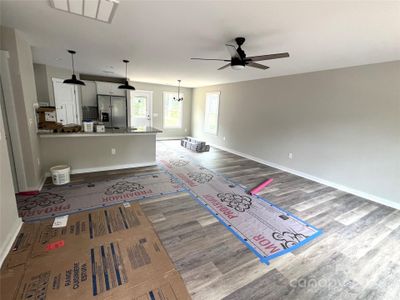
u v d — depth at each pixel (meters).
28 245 2.09
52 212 2.72
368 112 3.59
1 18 2.43
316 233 2.56
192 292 1.66
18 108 3.01
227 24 2.32
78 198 3.15
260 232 2.53
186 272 1.86
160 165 5.11
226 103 7.06
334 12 1.93
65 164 4.11
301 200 3.49
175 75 5.98
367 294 1.73
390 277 1.92
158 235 2.36
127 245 2.16
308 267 2.00
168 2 1.92
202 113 8.50
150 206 3.03
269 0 1.79
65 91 6.09
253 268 1.95
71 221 2.54
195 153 6.60
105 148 4.46
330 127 4.17
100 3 1.99
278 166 5.34
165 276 1.80
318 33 2.43
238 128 6.59
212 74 5.44
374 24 2.12
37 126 3.73
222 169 5.05
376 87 3.46
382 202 3.49
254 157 6.05
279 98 5.19
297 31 2.42
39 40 3.19
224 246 2.24
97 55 4.04
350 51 2.97
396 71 3.23
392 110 3.31
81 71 6.08
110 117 7.17
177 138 9.20
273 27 2.34
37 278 1.70
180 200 3.27
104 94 7.03
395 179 3.34
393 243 2.42
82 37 3.01
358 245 2.36
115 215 2.73
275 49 3.08
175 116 9.09
